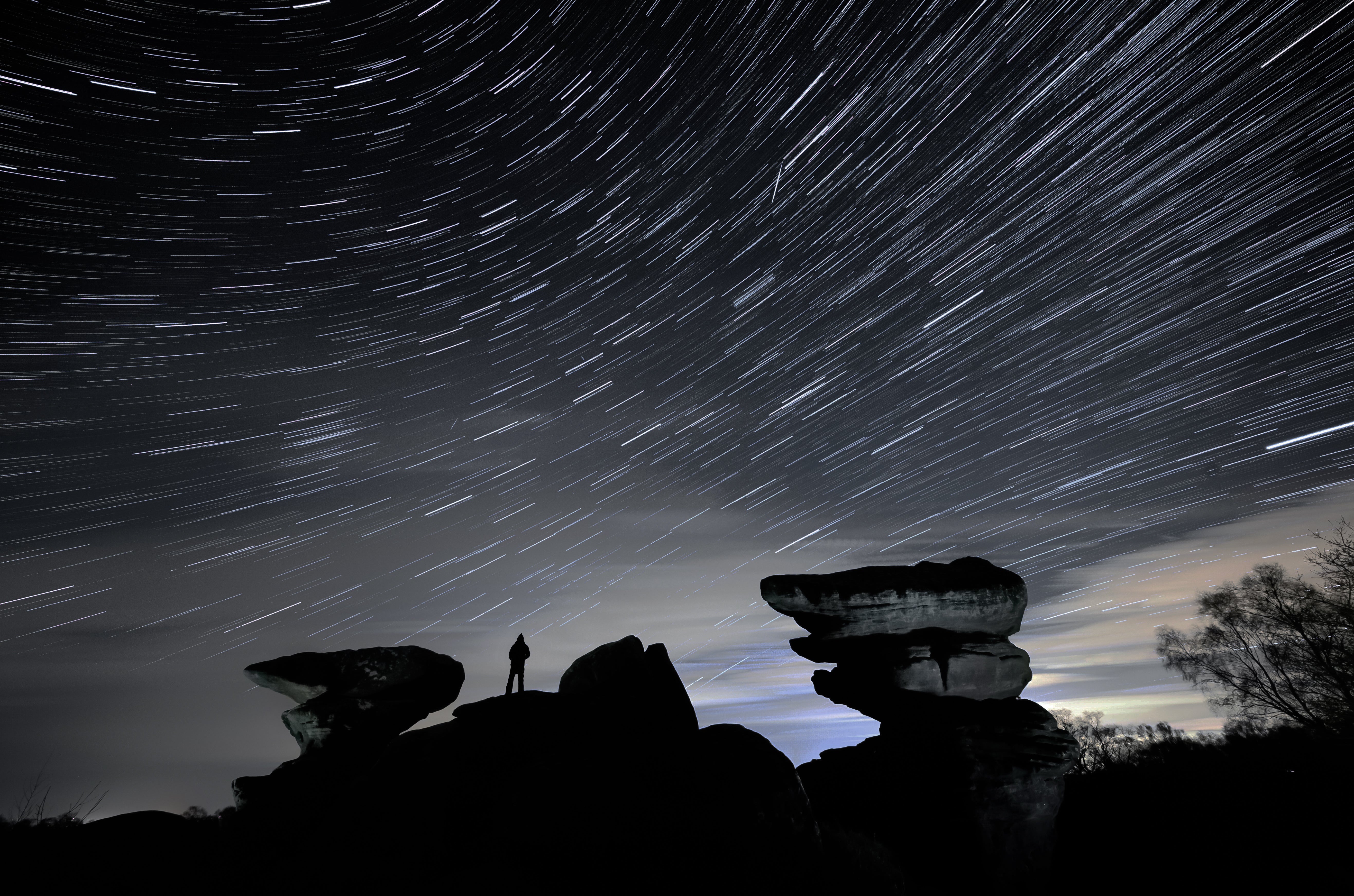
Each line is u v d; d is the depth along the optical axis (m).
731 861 11.50
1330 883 17.95
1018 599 20.86
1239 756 24.22
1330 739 24.91
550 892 10.78
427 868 11.29
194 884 12.12
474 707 14.54
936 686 19.73
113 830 13.42
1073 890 19.52
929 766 18.62
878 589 20.66
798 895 11.84
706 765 12.95
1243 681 29.59
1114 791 22.72
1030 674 20.41
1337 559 28.98
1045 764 18.00
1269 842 19.67
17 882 11.52
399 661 19.03
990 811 17.64
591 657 15.96
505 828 11.55
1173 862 19.70
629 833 11.45
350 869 11.37
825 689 21.44
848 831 16.27
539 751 13.36
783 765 13.30
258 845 13.87
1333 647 27.31
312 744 17.73
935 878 17.80
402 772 13.11
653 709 14.84
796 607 21.19
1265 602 30.00
